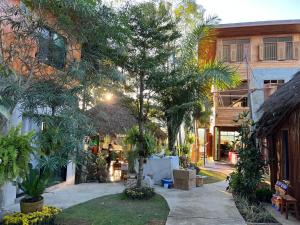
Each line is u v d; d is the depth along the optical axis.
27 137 4.27
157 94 8.94
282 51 17.08
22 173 4.34
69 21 5.43
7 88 4.92
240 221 5.97
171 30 8.63
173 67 9.05
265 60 17.27
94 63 6.31
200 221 5.93
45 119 5.05
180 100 9.37
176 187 9.60
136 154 8.95
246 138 8.38
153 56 8.34
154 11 8.48
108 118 11.58
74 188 9.20
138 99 8.65
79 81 5.87
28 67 5.50
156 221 5.91
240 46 17.61
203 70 9.11
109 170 12.58
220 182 11.15
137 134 8.61
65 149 5.13
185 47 9.59
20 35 5.34
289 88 7.83
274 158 9.20
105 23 5.71
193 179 9.73
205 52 11.12
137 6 8.25
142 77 8.52
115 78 6.60
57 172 9.22
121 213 6.41
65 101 5.25
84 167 10.40
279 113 7.91
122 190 8.96
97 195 8.24
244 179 8.03
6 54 5.54
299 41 16.95
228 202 7.62
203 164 17.67
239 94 18.17
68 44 5.98
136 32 8.16
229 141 20.66
